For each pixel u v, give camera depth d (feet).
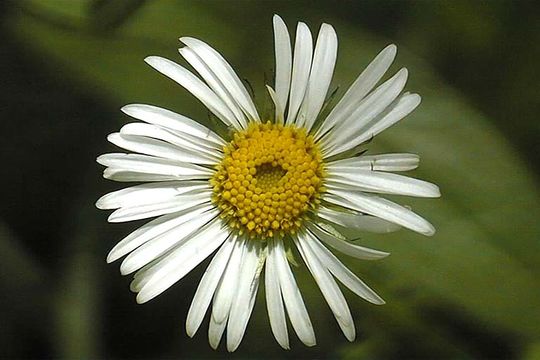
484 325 0.61
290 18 0.64
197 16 0.64
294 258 0.56
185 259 0.54
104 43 0.63
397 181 0.54
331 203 0.55
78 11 0.63
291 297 0.54
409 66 0.62
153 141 0.54
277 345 0.64
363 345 0.61
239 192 0.55
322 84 0.54
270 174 0.56
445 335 0.62
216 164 0.55
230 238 0.55
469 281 0.60
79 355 0.64
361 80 0.54
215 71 0.54
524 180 0.61
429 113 0.61
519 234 0.60
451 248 0.60
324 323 0.63
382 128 0.54
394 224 0.54
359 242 0.59
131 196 0.54
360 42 0.62
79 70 0.63
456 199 0.60
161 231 0.54
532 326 0.60
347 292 0.60
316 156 0.55
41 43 0.64
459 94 0.63
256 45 0.63
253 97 0.56
